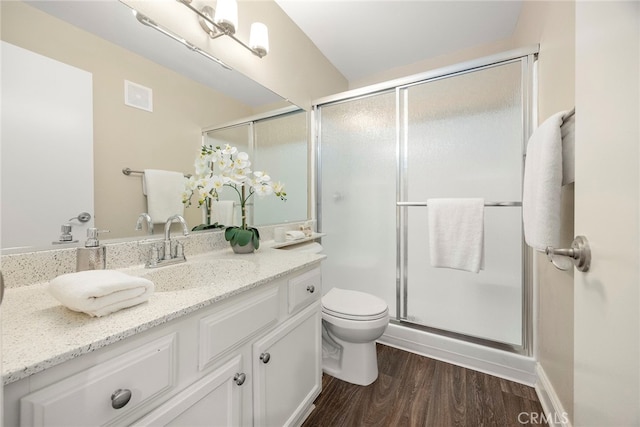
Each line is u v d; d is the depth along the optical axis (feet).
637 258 1.37
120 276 2.19
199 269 3.76
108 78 3.19
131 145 3.43
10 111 2.46
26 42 2.57
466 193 5.77
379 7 5.90
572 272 3.43
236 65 4.86
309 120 7.13
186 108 4.07
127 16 3.36
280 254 4.38
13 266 2.47
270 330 3.21
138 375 1.87
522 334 5.26
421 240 6.28
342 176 7.18
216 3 4.39
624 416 1.46
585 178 1.92
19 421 1.39
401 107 6.37
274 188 5.16
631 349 1.42
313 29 6.67
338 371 5.11
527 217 3.90
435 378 5.08
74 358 1.57
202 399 2.31
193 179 4.17
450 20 6.30
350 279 7.09
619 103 1.53
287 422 3.48
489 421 4.04
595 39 1.79
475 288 5.79
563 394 3.72
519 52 5.05
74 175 2.90
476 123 5.67
